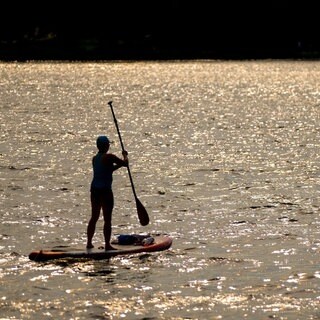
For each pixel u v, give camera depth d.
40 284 44.25
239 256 49.44
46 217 59.66
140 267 47.16
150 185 72.81
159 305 41.19
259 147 99.75
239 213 61.09
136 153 94.38
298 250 50.75
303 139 108.75
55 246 51.69
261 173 79.44
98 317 39.59
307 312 40.31
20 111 151.25
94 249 49.72
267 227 56.62
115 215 60.66
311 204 64.31
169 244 51.12
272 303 41.50
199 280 44.97
